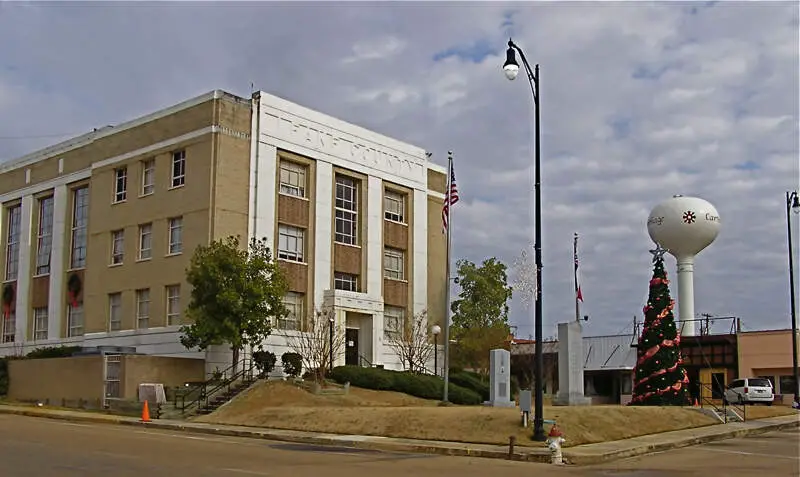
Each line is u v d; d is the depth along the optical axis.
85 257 49.38
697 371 54.97
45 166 52.88
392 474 17.88
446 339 38.31
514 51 24.91
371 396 39.25
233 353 39.56
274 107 45.16
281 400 35.66
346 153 49.03
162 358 38.78
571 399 36.56
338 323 45.62
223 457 20.22
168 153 44.47
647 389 38.53
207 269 37.25
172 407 35.28
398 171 52.41
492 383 34.00
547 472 19.28
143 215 45.19
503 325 56.16
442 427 26.62
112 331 45.88
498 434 25.34
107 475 16.30
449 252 38.97
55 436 24.77
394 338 49.88
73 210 50.94
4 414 36.62
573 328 37.22
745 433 31.38
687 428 31.59
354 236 49.44
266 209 43.97
